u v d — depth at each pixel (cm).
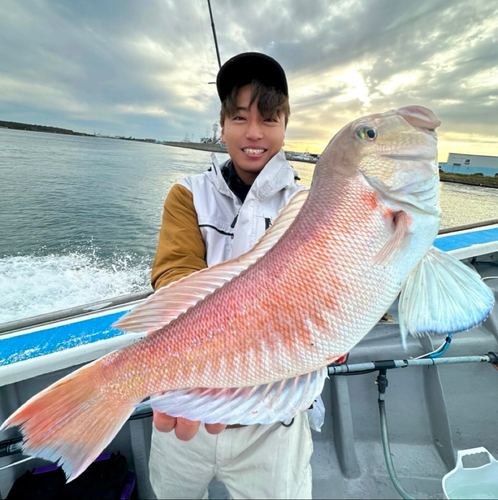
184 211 153
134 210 845
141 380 102
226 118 152
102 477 171
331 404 208
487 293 109
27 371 152
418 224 102
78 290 485
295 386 99
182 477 152
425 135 106
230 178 167
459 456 162
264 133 144
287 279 97
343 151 106
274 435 141
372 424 206
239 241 140
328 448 205
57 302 448
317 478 192
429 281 112
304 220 102
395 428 204
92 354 162
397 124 106
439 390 199
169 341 102
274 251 101
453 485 156
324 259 97
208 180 161
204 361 100
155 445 155
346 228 99
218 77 154
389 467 177
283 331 96
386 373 205
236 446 142
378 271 98
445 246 245
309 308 96
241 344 98
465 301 109
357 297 97
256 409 98
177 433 107
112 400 102
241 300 99
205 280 109
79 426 99
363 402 208
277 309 97
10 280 495
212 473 152
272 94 139
